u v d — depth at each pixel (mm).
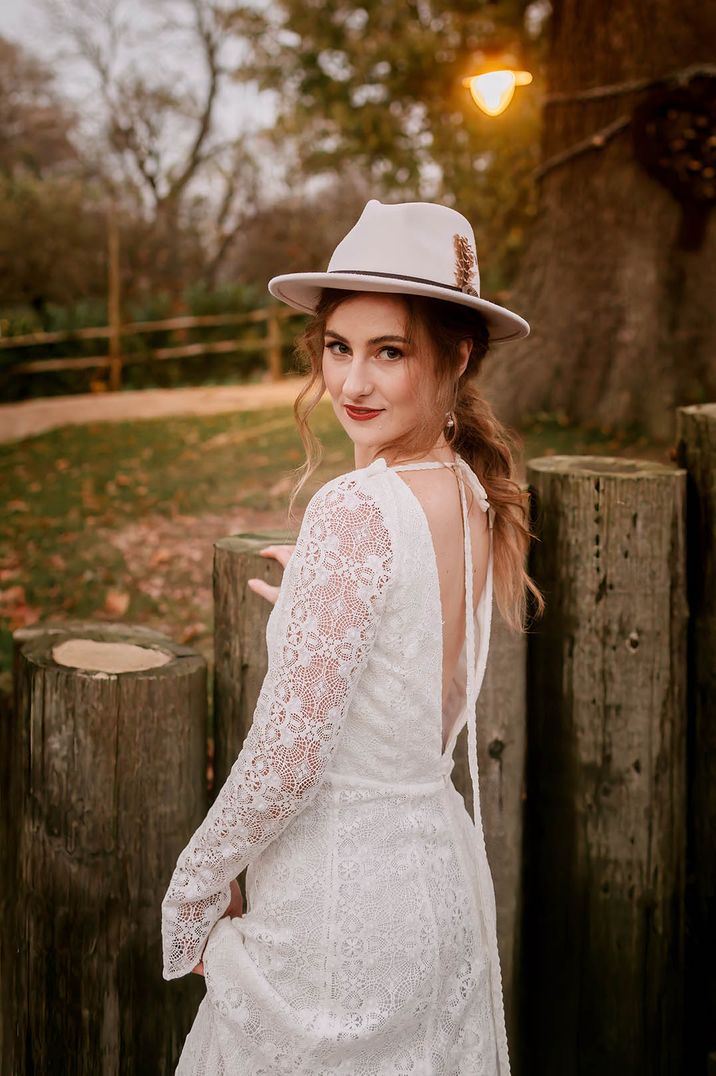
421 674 1446
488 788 2287
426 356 1486
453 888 1562
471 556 1564
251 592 2168
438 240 1495
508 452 1720
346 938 1452
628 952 2398
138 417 10359
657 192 6953
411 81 11625
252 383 13336
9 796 2438
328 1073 1461
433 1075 1510
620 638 2299
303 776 1376
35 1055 2166
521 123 11836
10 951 2447
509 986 2387
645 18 6906
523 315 7578
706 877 2506
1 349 11430
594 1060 2451
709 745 2459
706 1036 2553
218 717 2270
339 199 21328
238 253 23391
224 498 6992
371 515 1390
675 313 6953
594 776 2352
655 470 2328
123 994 2123
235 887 1658
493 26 11375
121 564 5703
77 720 2037
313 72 11969
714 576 2398
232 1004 1517
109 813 2061
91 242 15445
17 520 6602
